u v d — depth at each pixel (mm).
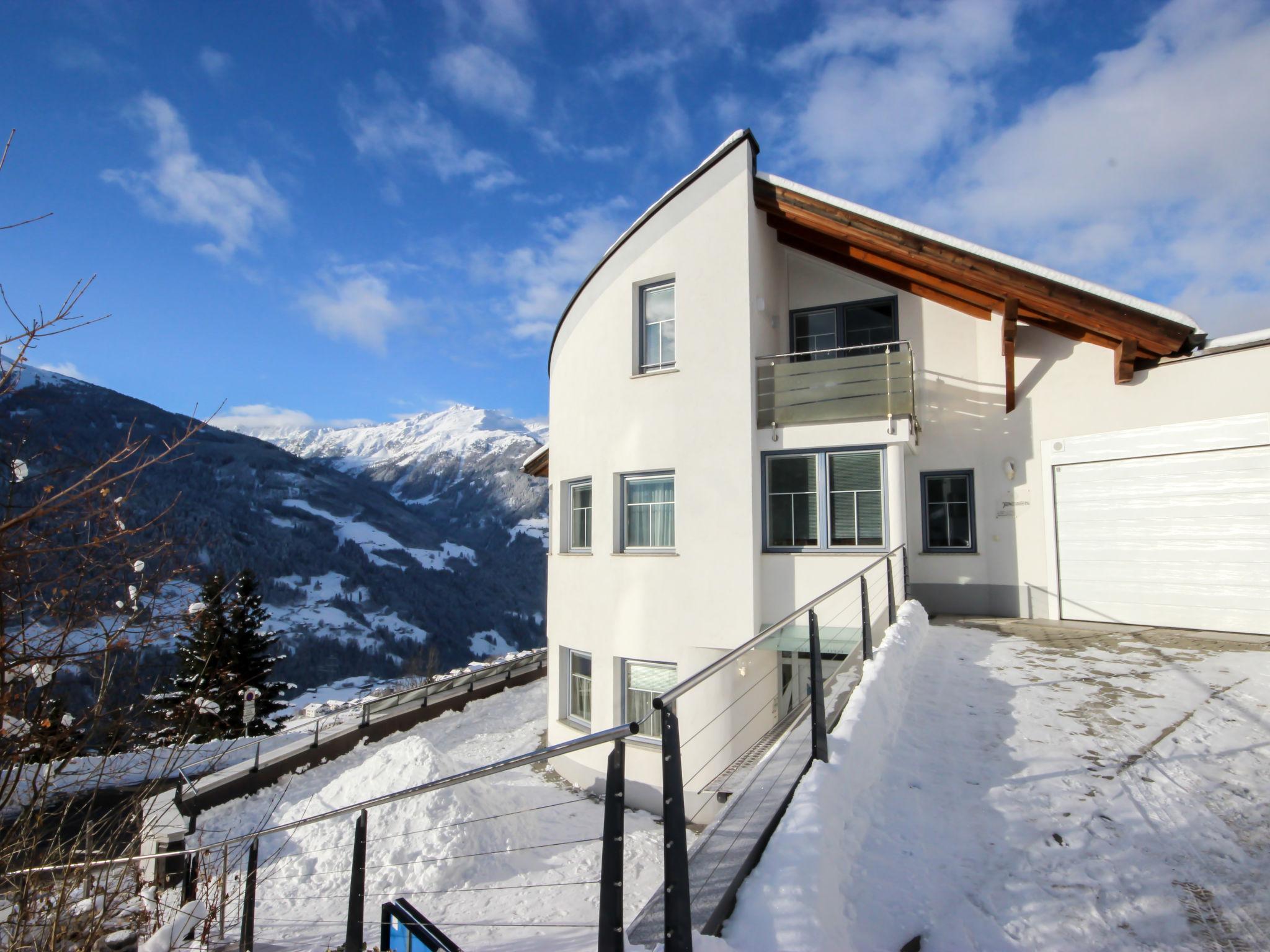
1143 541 10180
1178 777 4484
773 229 13016
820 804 3703
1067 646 8352
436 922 7410
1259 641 8453
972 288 11055
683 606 11695
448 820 9539
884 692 5750
